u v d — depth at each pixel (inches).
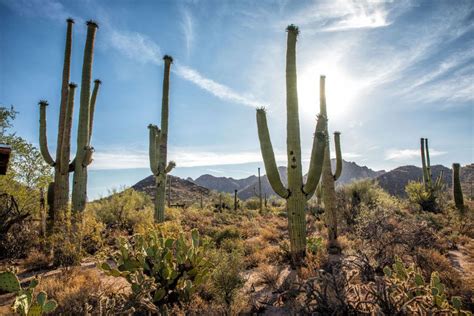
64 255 286.0
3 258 315.6
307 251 310.7
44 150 407.2
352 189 691.4
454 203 820.0
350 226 486.6
